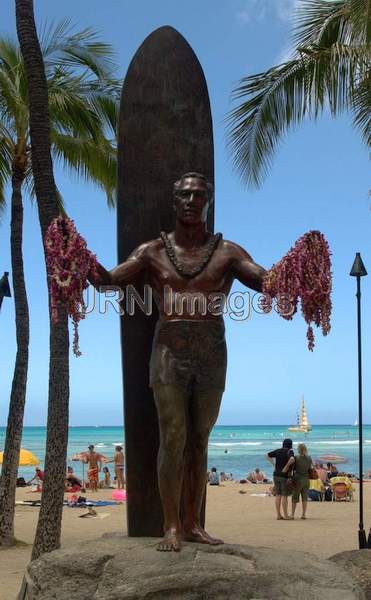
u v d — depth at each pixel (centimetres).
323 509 1817
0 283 1278
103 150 1419
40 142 1021
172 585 492
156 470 627
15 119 1309
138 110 662
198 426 561
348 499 2050
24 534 1386
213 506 1953
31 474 4672
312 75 1073
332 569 533
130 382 638
